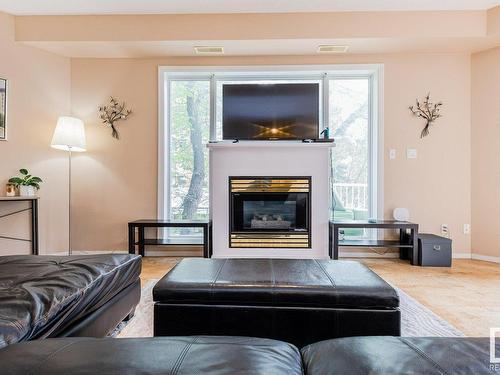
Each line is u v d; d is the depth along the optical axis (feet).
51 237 11.69
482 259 11.41
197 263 5.66
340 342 2.80
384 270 10.08
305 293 4.45
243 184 11.31
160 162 12.16
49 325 3.61
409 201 11.85
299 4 10.07
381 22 10.43
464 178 11.70
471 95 11.61
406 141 11.84
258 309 4.49
